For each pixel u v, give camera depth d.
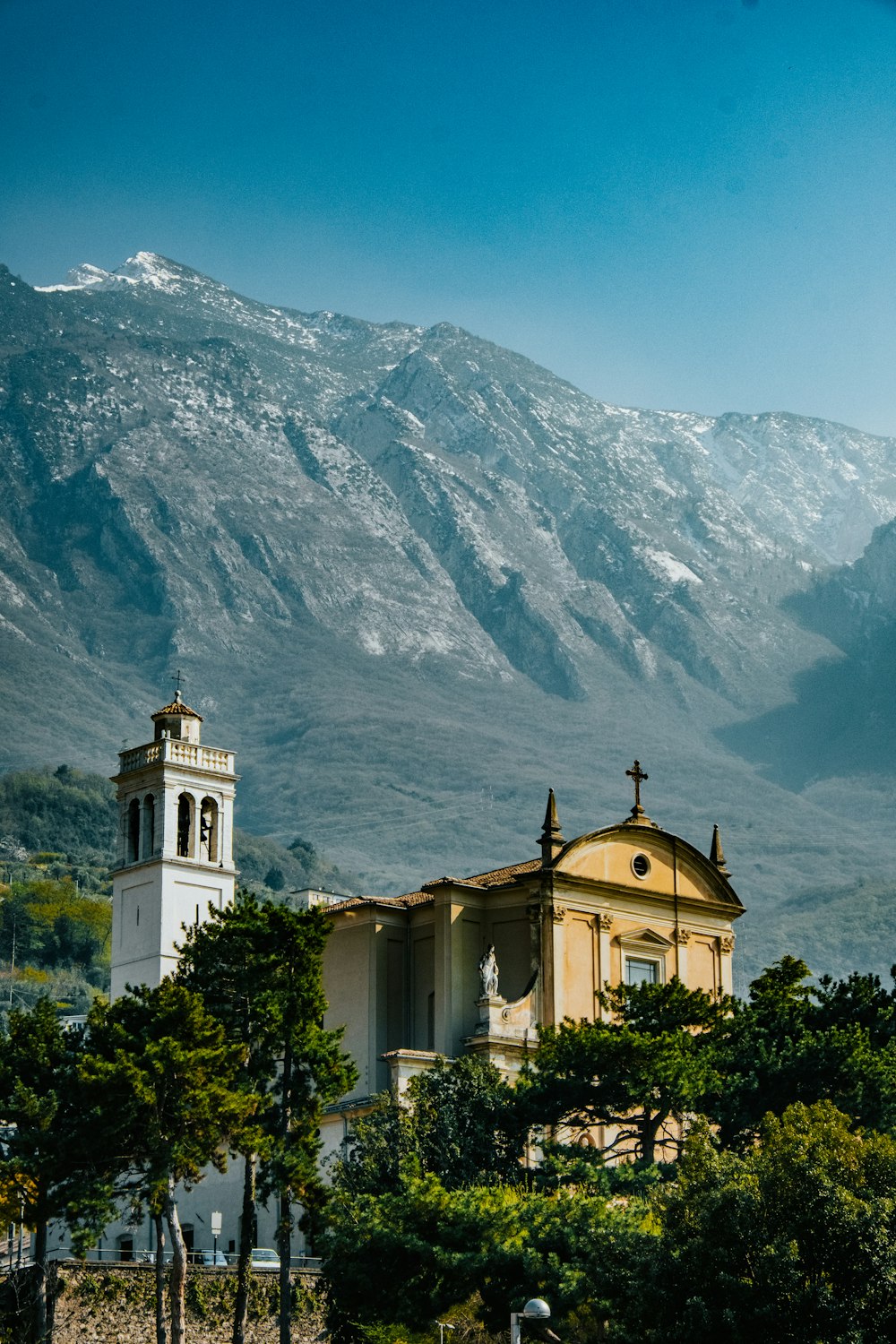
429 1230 78.56
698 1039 95.06
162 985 84.69
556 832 110.81
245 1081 84.44
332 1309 83.62
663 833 114.56
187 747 123.00
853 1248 67.62
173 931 118.56
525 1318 70.56
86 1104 81.44
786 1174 69.62
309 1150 84.31
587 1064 91.31
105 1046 84.12
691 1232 70.56
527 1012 106.38
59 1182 81.88
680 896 114.75
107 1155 81.44
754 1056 92.06
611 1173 86.12
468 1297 77.00
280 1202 86.19
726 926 117.31
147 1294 86.06
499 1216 77.38
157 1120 80.25
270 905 87.00
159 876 118.94
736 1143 91.06
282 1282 83.81
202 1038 81.88
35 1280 82.19
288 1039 85.56
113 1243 107.88
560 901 108.81
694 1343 67.19
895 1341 66.25
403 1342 79.12
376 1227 78.62
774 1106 91.62
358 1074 86.50
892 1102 90.50
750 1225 68.75
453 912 109.75
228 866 122.50
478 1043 104.12
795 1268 67.25
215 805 123.62
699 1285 68.75
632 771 116.75
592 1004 108.69
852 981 99.81
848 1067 90.44
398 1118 92.00
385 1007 111.25
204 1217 108.69
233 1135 81.69
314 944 86.56
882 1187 70.38
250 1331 86.38
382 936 112.50
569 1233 76.19
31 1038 84.62
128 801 123.81
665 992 96.12
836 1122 73.56
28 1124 81.56
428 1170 89.00
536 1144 93.44
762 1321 66.75
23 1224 83.69
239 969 86.56
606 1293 73.00
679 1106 90.50
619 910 111.81
